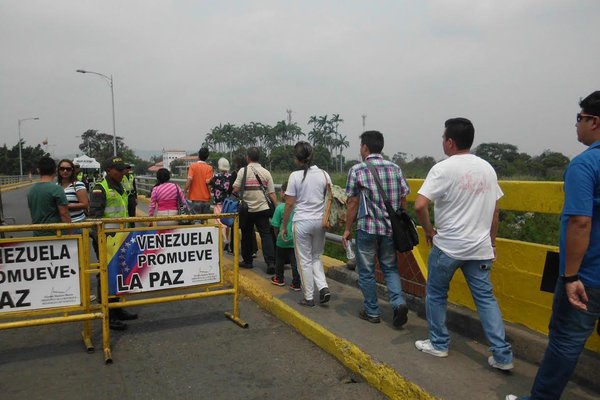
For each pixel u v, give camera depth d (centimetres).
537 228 552
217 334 475
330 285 610
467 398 306
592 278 248
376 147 437
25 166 7975
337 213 496
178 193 755
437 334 371
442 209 348
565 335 259
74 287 408
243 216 666
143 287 452
